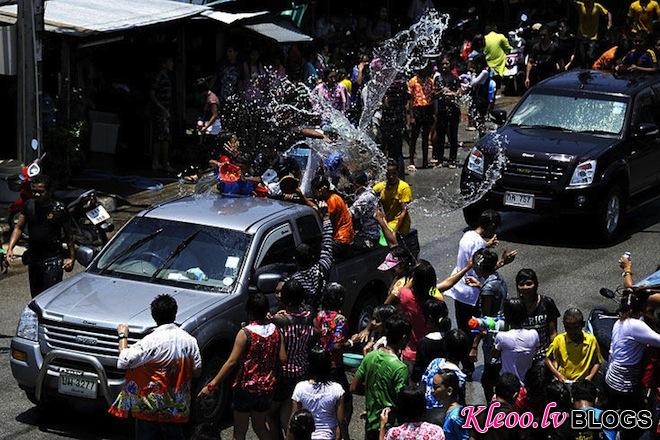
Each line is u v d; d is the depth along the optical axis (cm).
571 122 1973
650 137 1986
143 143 2314
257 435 1038
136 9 2144
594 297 1591
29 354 1105
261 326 1011
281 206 1298
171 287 1164
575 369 1081
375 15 2945
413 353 1133
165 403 980
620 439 1055
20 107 1702
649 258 1797
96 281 1178
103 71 2319
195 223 1228
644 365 1061
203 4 2400
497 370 1139
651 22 3158
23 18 1675
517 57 3134
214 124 2211
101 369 1066
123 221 1903
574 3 3184
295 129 2022
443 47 2894
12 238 1332
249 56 2417
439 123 2411
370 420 986
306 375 1046
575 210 1825
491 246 1273
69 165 1989
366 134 2053
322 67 2602
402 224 1477
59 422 1142
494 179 1867
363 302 1365
